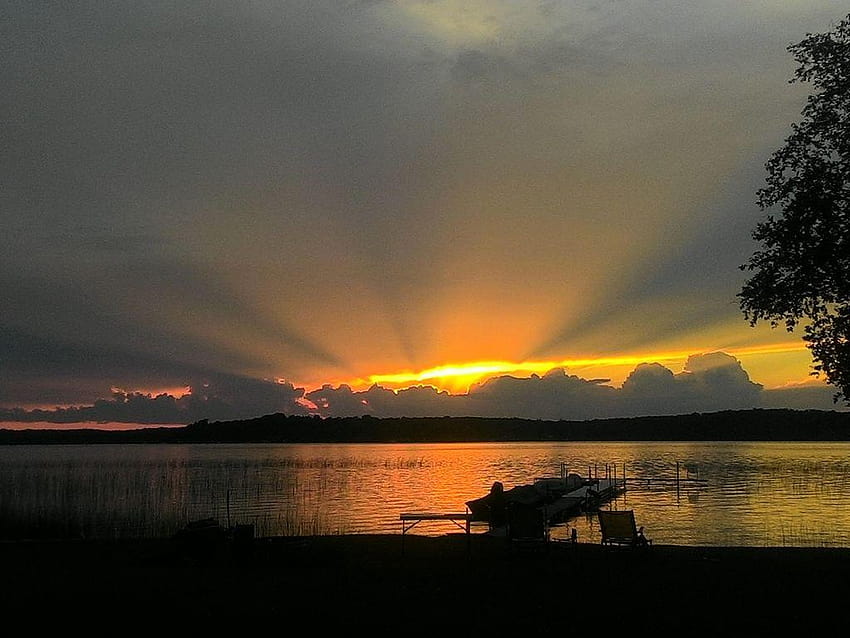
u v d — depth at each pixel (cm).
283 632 988
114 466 9338
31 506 3678
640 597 1215
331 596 1235
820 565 1578
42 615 1091
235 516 3594
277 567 1596
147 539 2219
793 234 1748
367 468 9462
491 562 1641
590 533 2952
